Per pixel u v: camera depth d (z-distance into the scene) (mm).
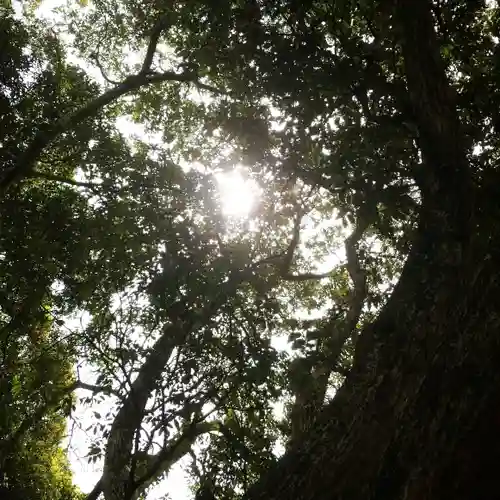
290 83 5738
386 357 3748
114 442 5121
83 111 9992
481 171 5074
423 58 4871
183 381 5051
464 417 2918
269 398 5730
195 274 5344
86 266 6828
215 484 5316
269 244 7656
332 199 7449
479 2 6059
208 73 6945
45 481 10992
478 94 5676
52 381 6613
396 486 3104
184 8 6426
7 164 9383
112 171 7660
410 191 5453
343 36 5711
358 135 5520
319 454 3689
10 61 9344
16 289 7238
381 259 8727
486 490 2768
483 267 3469
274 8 5930
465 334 3203
